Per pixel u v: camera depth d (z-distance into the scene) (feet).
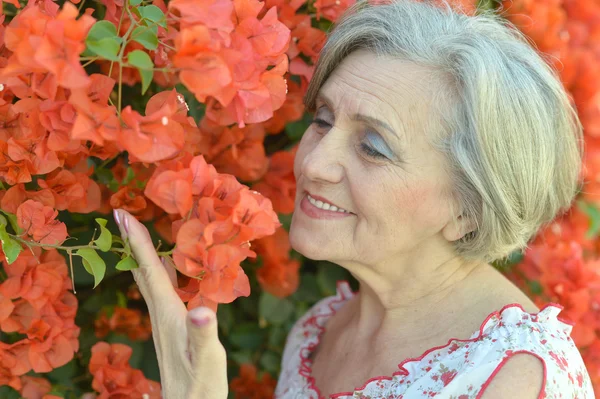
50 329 4.32
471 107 3.72
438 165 3.87
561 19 6.49
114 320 5.40
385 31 3.88
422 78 3.80
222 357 3.34
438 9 4.08
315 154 3.99
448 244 4.14
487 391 3.49
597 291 6.16
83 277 4.90
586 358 6.36
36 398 4.68
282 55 3.57
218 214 3.13
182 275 3.84
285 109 5.33
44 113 3.16
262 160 5.26
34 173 3.64
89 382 5.40
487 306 4.10
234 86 3.08
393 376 3.98
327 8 5.03
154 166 4.33
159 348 3.56
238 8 3.38
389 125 3.79
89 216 4.84
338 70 4.08
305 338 5.29
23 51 2.82
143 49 3.78
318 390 4.71
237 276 3.30
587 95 6.82
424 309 4.26
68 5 2.75
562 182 4.31
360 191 3.93
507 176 3.83
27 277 4.10
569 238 6.88
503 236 4.03
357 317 4.75
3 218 3.71
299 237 4.22
